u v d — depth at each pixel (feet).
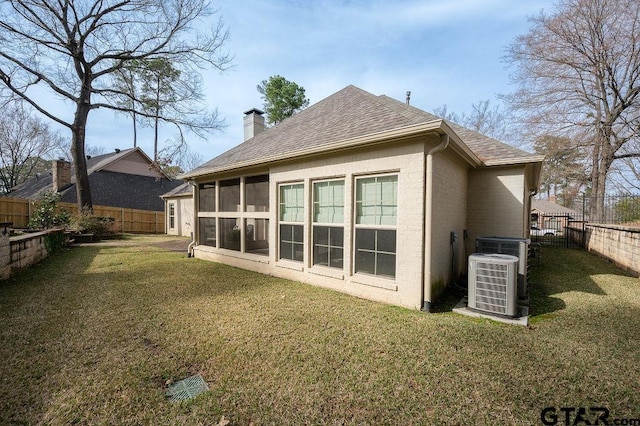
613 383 8.32
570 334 11.60
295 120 29.14
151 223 70.38
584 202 48.55
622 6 41.75
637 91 44.04
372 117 18.45
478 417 6.99
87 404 7.37
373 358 9.72
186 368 9.12
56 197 47.73
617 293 17.69
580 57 46.50
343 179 18.21
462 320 13.16
